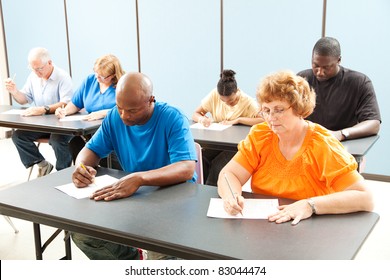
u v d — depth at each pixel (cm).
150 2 453
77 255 260
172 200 160
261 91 146
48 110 354
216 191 169
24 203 160
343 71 275
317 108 282
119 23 478
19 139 354
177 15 441
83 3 493
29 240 282
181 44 447
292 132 152
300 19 379
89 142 204
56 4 511
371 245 258
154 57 467
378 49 357
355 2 356
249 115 311
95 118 322
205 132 285
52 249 269
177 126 185
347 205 140
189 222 140
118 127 197
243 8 404
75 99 355
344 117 277
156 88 475
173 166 177
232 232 132
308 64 385
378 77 363
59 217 147
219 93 304
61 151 344
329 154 146
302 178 153
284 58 395
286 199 154
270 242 124
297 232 130
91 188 175
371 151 381
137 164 196
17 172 428
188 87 456
